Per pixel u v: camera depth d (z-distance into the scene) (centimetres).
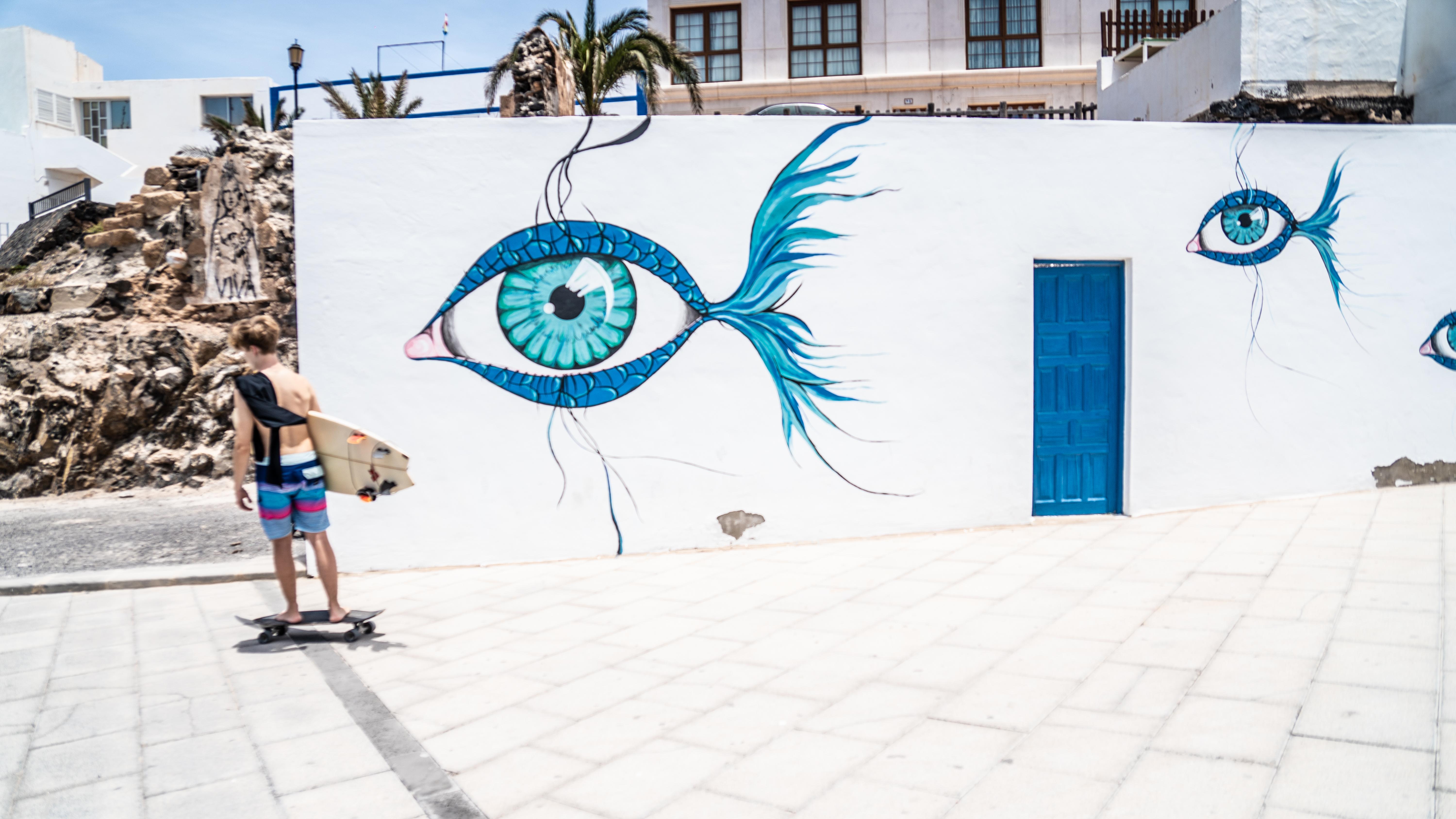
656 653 462
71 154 3103
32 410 1232
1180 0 2247
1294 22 1029
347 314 677
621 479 701
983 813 279
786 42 2391
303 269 673
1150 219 748
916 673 412
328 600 550
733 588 589
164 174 1902
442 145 679
